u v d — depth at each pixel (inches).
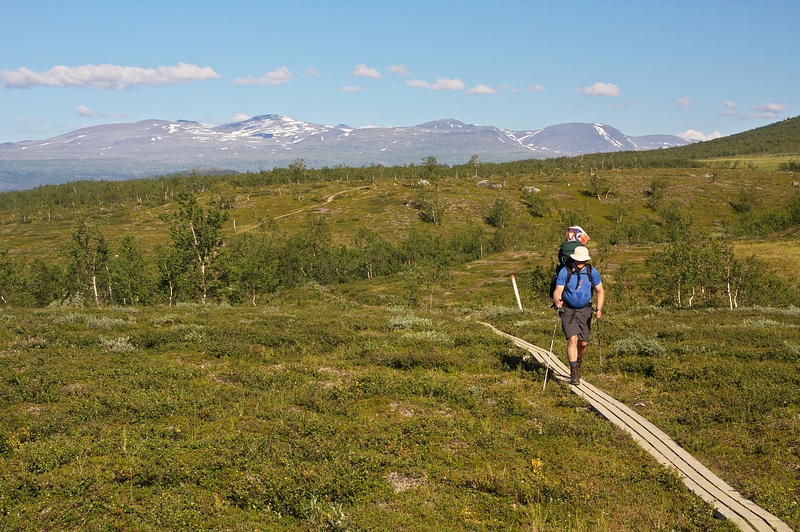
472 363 562.6
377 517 257.4
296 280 4197.8
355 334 709.3
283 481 279.6
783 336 687.1
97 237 3191.4
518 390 462.6
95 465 303.9
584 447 345.4
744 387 438.0
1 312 970.7
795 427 356.2
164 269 2367.1
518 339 712.4
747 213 7450.8
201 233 2140.7
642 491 284.7
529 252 4813.0
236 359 580.7
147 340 632.4
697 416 388.2
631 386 479.8
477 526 252.1
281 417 386.3
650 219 7667.3
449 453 332.8
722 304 1989.4
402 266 4603.8
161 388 455.8
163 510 258.2
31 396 432.1
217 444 327.6
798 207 6023.6
